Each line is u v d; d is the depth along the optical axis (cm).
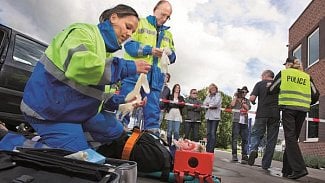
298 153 498
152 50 396
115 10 238
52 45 215
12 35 456
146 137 320
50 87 209
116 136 271
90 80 205
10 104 445
